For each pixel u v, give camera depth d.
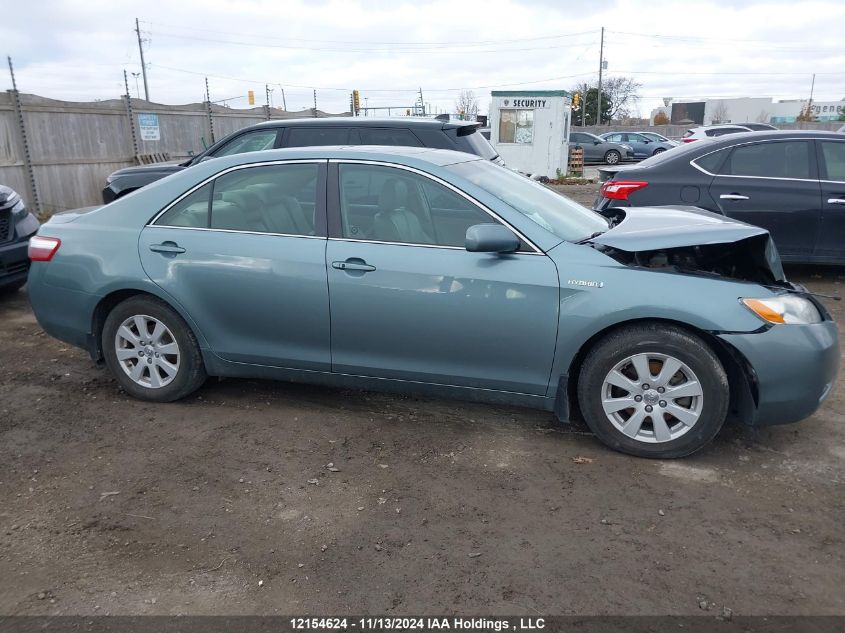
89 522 3.28
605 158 32.38
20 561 2.99
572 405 4.41
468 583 2.82
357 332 4.04
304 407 4.54
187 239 4.30
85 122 13.52
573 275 3.67
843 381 4.86
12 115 11.83
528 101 21.73
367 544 3.08
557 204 4.38
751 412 3.66
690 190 7.26
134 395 4.63
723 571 2.88
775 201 7.06
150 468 3.77
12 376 5.12
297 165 4.20
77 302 4.54
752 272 4.09
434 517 3.28
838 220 7.01
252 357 4.32
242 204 4.27
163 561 2.99
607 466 3.73
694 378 3.61
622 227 4.13
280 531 3.19
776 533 3.13
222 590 2.80
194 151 16.94
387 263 3.91
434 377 4.00
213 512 3.35
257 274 4.14
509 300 3.73
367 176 4.07
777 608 2.66
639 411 3.74
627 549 3.02
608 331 3.73
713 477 3.62
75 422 4.34
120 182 9.13
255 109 19.25
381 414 4.43
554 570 2.89
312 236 4.09
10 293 7.70
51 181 12.69
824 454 3.85
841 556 2.97
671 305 3.54
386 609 2.68
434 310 3.85
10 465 3.82
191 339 4.42
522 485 3.55
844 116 62.78
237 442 4.06
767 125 23.94
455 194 3.92
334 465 3.78
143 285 4.35
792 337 3.52
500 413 4.43
